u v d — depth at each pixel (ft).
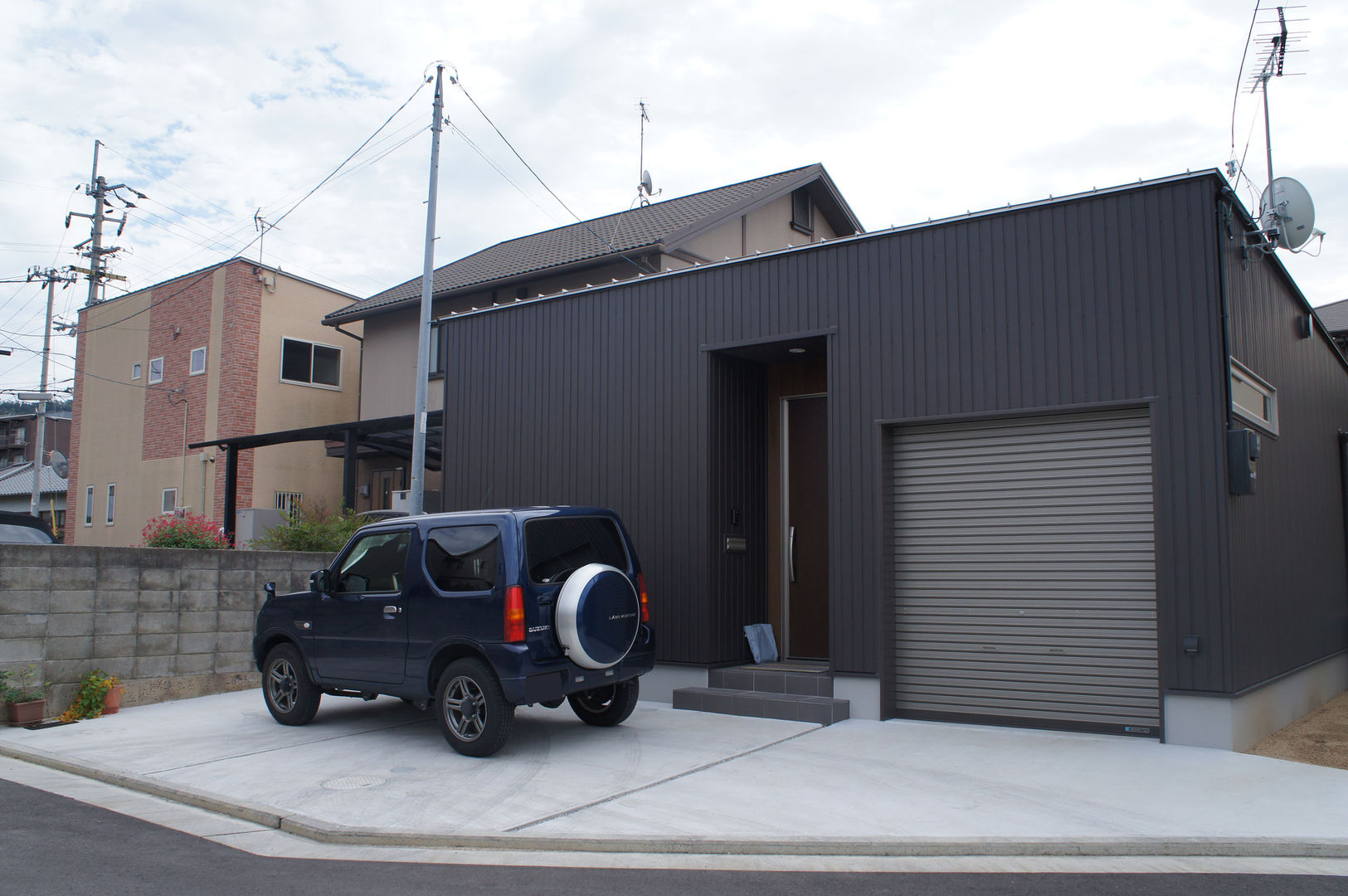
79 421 86.28
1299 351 33.32
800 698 27.84
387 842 17.03
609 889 14.56
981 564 26.76
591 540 25.35
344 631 26.11
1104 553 24.93
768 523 34.06
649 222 56.08
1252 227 26.45
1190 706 23.04
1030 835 16.63
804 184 59.26
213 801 19.57
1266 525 26.78
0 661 27.71
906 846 16.33
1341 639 36.86
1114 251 24.81
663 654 31.86
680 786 20.27
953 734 25.23
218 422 71.15
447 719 23.52
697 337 32.24
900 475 28.19
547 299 36.35
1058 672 25.44
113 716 29.35
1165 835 16.61
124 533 79.00
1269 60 33.45
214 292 73.46
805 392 33.76
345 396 77.77
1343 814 17.81
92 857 16.21
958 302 27.07
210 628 33.40
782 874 15.26
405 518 25.85
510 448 36.83
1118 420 24.88
